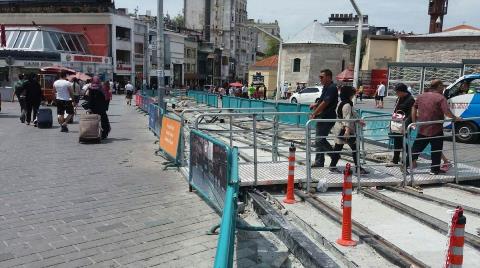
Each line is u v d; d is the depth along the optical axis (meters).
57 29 51.66
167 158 10.11
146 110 23.70
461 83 14.66
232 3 104.56
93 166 9.28
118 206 6.52
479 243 4.92
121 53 57.59
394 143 8.86
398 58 46.16
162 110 12.17
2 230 5.45
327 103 7.98
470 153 12.16
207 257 4.79
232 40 106.25
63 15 54.72
